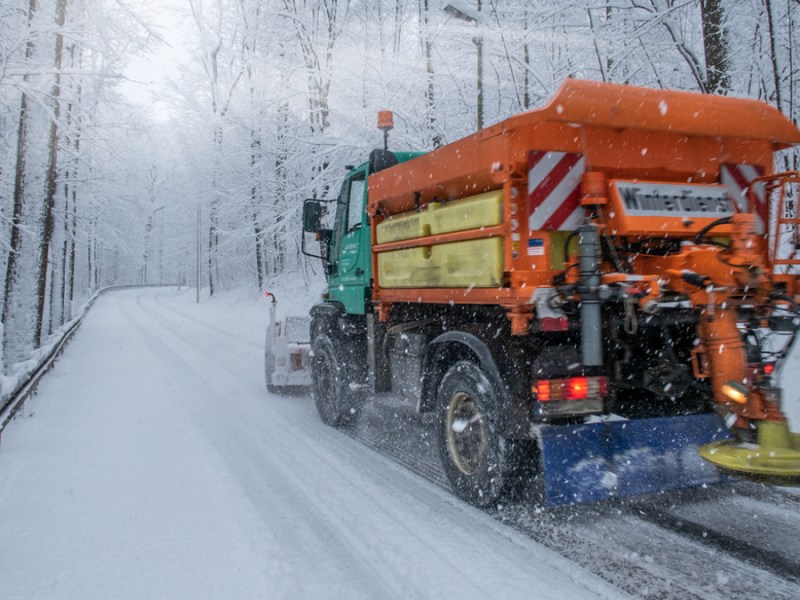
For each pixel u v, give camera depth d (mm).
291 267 26906
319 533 3848
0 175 13859
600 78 11266
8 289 10312
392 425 6781
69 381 10336
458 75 13469
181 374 10828
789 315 4020
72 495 4602
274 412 7582
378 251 5605
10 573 3400
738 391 3385
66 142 15062
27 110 10742
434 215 4547
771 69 9297
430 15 14047
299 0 17391
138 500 4469
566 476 3723
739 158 4340
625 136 3922
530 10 10578
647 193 3871
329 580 3230
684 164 4133
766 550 3438
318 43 16062
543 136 3707
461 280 4262
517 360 3904
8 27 10016
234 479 4902
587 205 3785
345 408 6453
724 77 8766
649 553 3457
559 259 3836
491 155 3822
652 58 10328
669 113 3859
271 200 19438
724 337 3572
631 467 3840
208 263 39344
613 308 3863
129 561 3510
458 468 4441
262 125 18562
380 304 5633
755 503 4141
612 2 9734
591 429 3820
